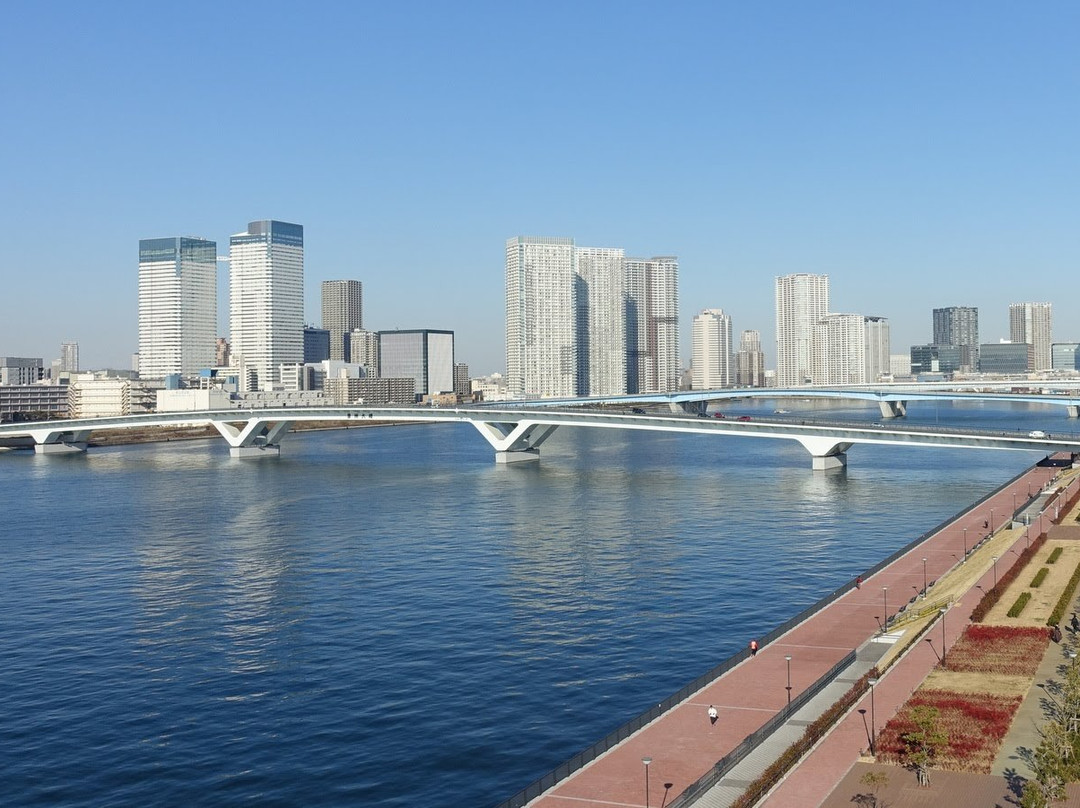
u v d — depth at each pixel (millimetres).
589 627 151875
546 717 116750
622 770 91750
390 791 99688
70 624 159250
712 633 148125
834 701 106125
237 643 147500
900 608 145875
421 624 155125
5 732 115938
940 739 88000
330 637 149500
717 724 101938
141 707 122875
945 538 199375
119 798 99812
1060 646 119938
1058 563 163500
